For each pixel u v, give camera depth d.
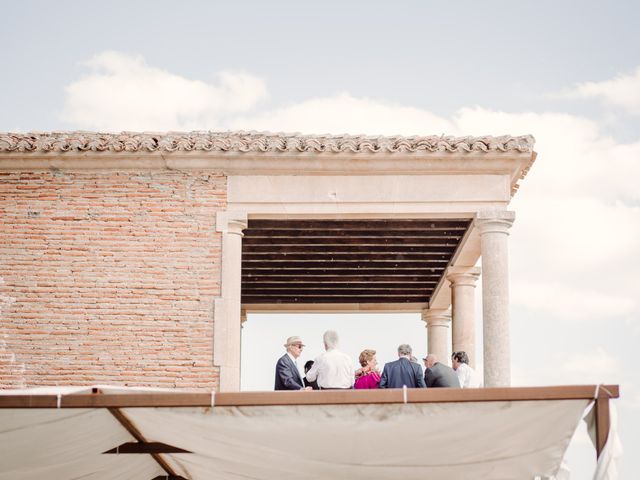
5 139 16.00
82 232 16.09
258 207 16.16
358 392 9.74
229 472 12.40
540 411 10.25
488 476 11.67
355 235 18.44
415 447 10.88
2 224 16.14
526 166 16.64
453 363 15.29
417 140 16.00
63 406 9.60
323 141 15.95
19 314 15.91
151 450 11.45
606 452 9.70
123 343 15.80
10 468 11.73
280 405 9.91
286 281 21.00
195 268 15.98
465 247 18.08
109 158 16.09
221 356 15.70
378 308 22.33
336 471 11.67
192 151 15.99
